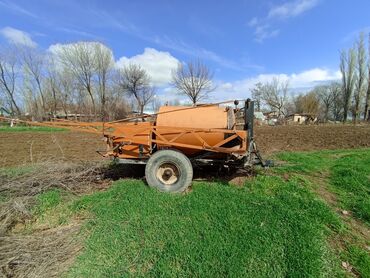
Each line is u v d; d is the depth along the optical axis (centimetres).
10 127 2517
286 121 4694
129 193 482
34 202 458
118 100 4475
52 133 1958
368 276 307
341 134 1761
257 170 649
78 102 4247
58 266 306
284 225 378
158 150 550
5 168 710
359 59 4481
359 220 439
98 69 4119
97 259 316
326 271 308
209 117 540
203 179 587
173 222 382
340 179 606
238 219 390
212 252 320
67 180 557
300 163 758
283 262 311
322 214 424
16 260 312
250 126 561
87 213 430
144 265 307
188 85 4556
